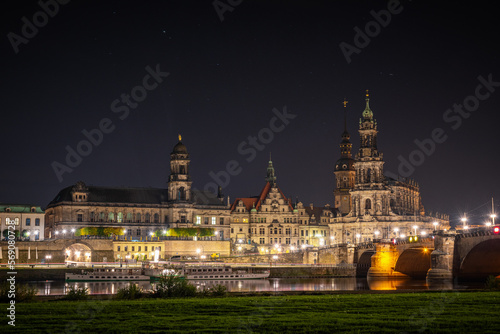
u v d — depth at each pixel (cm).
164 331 5256
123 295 7844
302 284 15500
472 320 5662
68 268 17100
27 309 6438
